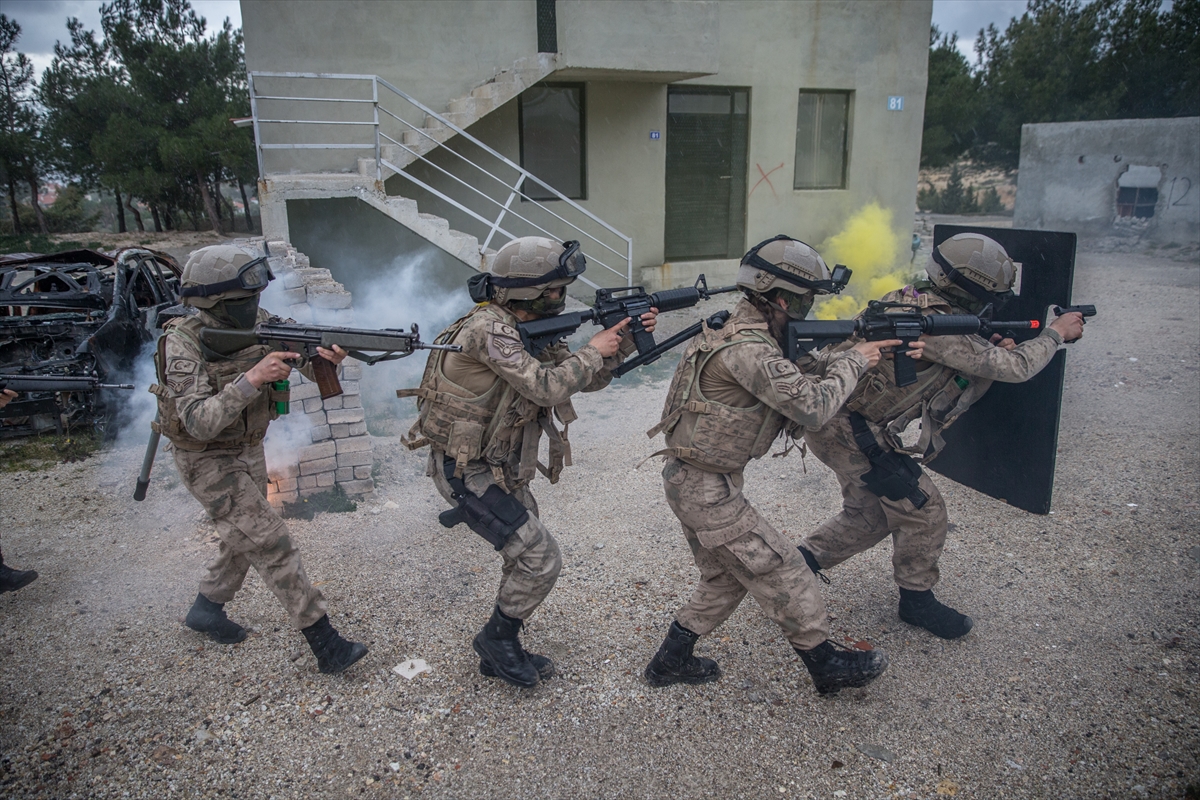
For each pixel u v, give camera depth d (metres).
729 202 11.86
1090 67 22.02
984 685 3.00
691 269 11.65
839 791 2.49
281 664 3.17
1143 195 17.03
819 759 2.63
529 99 10.38
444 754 2.67
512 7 9.40
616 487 4.97
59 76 19.03
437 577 3.85
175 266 8.32
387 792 2.51
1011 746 2.67
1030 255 3.88
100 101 18.78
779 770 2.58
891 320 2.85
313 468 4.57
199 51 19.34
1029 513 4.43
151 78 19.03
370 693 2.99
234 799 2.49
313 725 2.81
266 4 8.48
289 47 8.65
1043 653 3.19
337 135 8.99
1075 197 17.67
